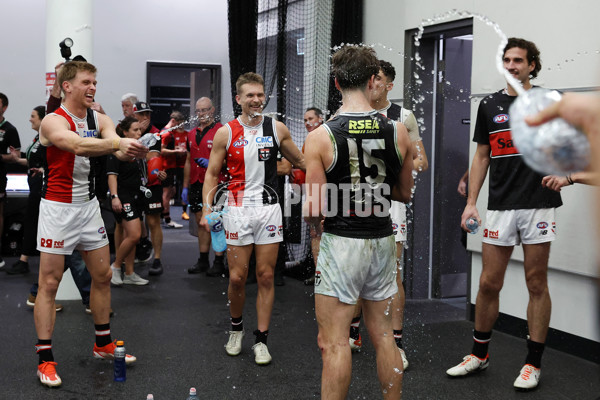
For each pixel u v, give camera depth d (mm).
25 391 3268
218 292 5715
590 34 3762
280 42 6238
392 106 3693
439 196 5586
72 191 3420
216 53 9945
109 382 3418
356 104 2564
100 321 3684
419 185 5523
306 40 6172
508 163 3346
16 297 5395
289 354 3949
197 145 6469
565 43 3922
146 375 3539
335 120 2529
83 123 3430
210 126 6469
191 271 6582
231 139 3785
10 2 9023
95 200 3582
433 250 5637
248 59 6504
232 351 3908
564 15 3922
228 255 3795
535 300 3389
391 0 5488
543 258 3336
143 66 9719
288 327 4586
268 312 3818
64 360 3771
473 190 3545
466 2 4711
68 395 3223
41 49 9180
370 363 3750
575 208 3877
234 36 6578
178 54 9836
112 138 3180
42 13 9156
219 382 3441
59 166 3377
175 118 8273
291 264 6402
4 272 6461
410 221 5523
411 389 3344
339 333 2525
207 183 3867
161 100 13219
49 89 5406
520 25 4250
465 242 4906
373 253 2531
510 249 3424
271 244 3781
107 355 3721
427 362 3801
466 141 5645
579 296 3941
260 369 3664
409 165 2650
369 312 2635
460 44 5512
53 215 3381
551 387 3404
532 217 3314
